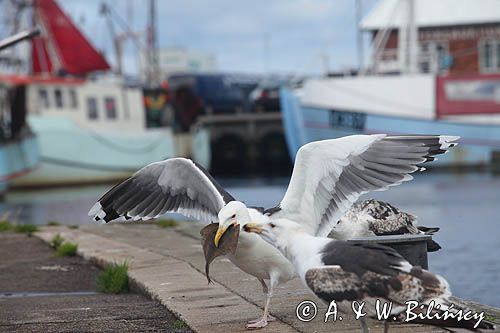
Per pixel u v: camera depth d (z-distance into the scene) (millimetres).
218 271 12117
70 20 50344
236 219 7957
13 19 48281
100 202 9531
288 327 8516
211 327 8742
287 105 46969
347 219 9648
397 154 8117
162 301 10391
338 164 8148
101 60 51156
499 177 41875
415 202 32094
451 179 41844
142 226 20516
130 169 47844
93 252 15430
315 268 6738
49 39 49562
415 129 43594
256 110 70125
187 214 9320
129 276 12289
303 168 8172
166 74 75125
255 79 77750
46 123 43344
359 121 43719
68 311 10531
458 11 49094
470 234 22703
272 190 41312
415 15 45750
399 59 47219
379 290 6418
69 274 14125
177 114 55250
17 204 36500
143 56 68500
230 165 63219
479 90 43781
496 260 18094
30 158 41281
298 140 46469
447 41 49594
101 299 11500
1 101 39531
